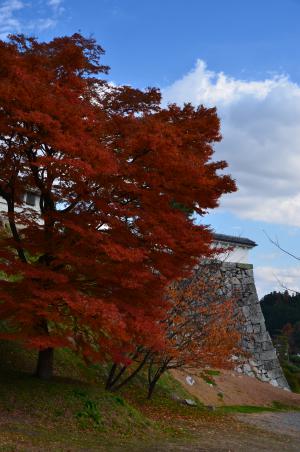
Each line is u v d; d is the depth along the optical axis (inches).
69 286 414.6
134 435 457.4
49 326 563.8
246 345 1189.1
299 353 1902.1
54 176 415.2
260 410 875.4
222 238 1214.9
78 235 422.6
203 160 442.6
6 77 392.2
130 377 648.4
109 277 415.8
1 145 428.1
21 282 416.2
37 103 367.2
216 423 633.6
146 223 412.2
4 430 382.3
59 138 362.6
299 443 552.7
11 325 541.3
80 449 374.9
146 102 468.4
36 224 443.5
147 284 452.1
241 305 1210.0
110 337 490.6
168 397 754.8
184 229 430.3
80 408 460.8
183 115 466.3
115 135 419.5
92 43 461.1
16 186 469.4
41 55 435.8
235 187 446.6
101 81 466.6
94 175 390.0
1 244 440.8
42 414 433.7
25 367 587.5
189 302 706.8
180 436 499.5
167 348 631.2
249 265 1264.8
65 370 642.2
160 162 398.9
